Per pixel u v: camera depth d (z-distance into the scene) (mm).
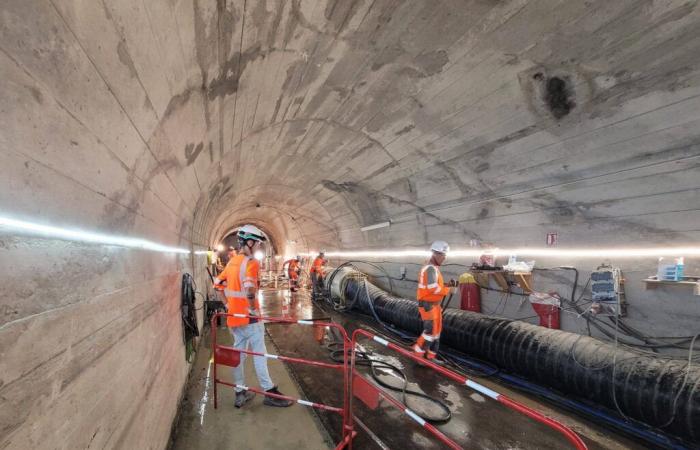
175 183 2811
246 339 3541
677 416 2725
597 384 3309
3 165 759
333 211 10219
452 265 6461
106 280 1461
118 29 1175
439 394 3947
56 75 949
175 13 1482
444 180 5660
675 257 3352
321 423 3195
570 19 2609
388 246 8781
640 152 3318
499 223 5336
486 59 3199
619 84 2936
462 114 4059
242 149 4656
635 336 3662
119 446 1623
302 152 6461
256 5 2014
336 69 3471
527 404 3748
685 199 3221
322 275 10625
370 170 6586
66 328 1094
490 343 4473
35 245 902
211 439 2910
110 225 1509
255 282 3562
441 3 2646
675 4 2250
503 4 2619
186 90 2043
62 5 882
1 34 732
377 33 2955
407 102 4145
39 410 920
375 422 3254
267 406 3521
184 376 3811
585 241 4172
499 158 4527
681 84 2684
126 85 1383
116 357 1585
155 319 2443
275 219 16500
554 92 3295
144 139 1760
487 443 2979
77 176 1146
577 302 4230
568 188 4141
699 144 2945
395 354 5348
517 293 5020
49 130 953
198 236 6281
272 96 3510
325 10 2535
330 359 5066
